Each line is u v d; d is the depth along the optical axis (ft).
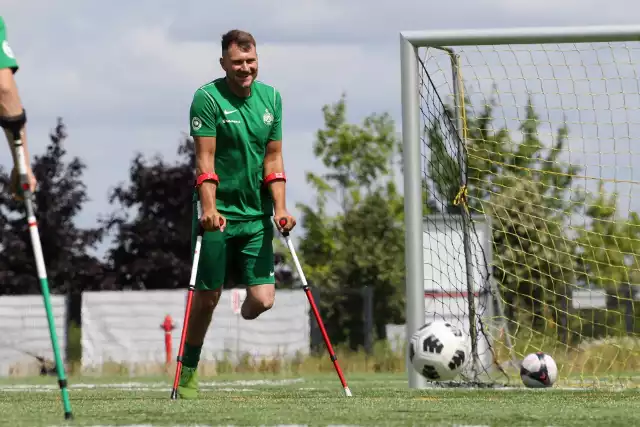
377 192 272.10
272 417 38.14
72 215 341.00
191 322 56.75
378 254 257.14
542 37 74.54
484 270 81.66
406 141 71.97
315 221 284.41
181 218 348.18
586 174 82.99
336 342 201.26
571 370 91.30
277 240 289.74
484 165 83.97
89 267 334.65
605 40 73.87
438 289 78.69
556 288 101.35
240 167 56.90
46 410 41.93
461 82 78.89
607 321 103.14
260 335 198.49
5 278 326.85
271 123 57.41
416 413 40.34
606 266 102.78
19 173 37.14
